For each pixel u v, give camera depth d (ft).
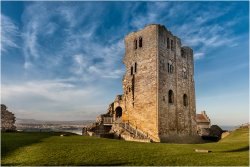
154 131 130.31
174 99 145.79
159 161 53.21
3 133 96.12
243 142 91.25
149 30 146.51
